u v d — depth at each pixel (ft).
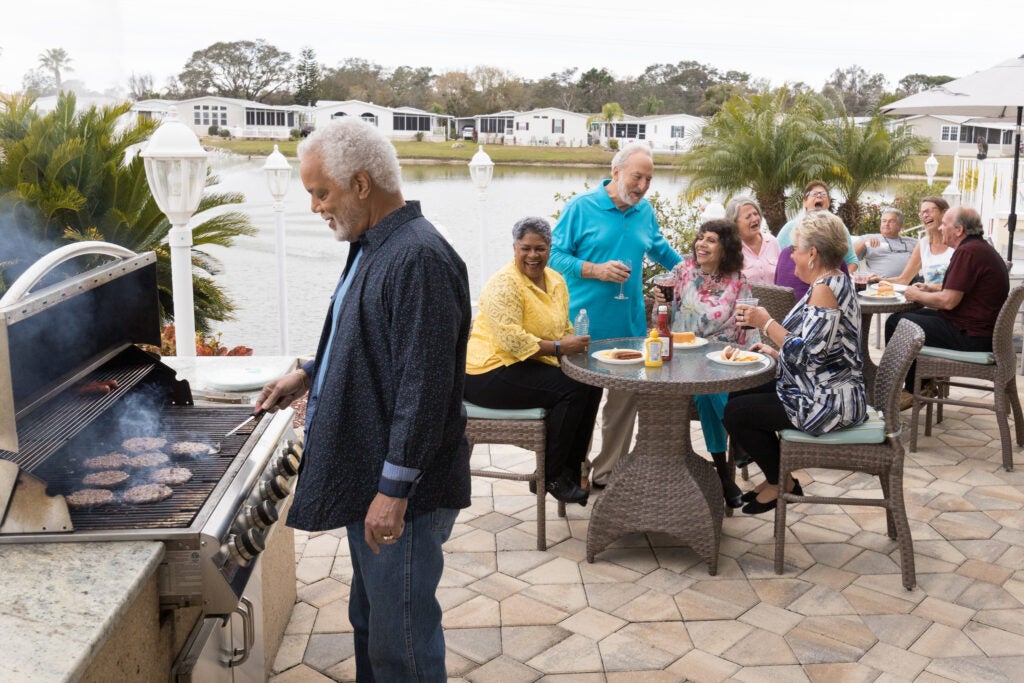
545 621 10.34
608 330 14.21
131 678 5.39
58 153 24.31
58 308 6.57
